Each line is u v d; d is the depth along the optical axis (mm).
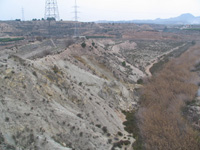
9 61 30859
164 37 166125
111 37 147125
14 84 26828
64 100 31812
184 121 36312
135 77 64562
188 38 162625
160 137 30984
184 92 48656
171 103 43000
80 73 44969
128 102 45562
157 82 56656
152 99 45781
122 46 123375
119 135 31781
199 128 34562
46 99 28578
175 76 60875
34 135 21656
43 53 53938
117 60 73625
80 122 28453
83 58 56000
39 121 23938
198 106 41438
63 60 46625
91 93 39688
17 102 24625
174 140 29703
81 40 75000
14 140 19844
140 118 37250
